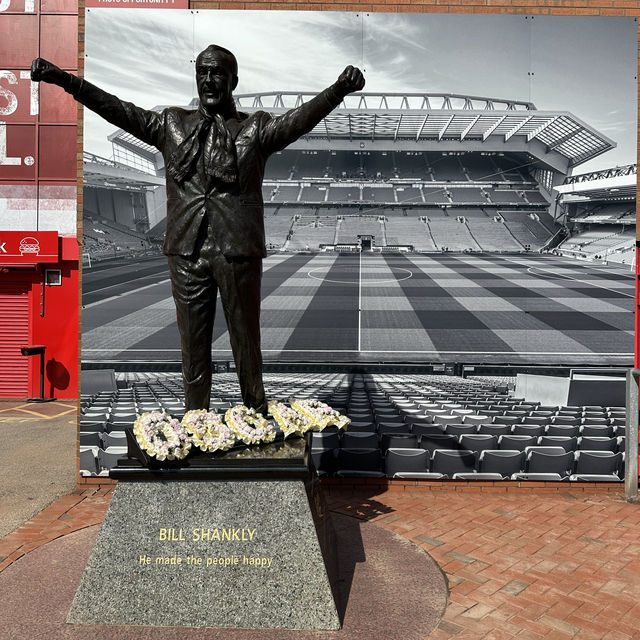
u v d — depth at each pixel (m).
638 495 7.51
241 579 4.28
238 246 4.73
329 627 4.19
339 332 8.62
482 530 6.27
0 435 11.34
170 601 4.26
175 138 4.77
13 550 5.63
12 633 4.08
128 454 4.66
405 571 5.11
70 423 12.77
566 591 4.88
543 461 7.63
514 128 8.40
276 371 8.59
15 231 15.69
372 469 7.74
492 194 8.91
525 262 8.91
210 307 4.96
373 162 9.16
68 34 15.45
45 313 16.45
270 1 7.75
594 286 8.66
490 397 8.44
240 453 4.51
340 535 5.98
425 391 8.47
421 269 9.20
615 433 8.09
